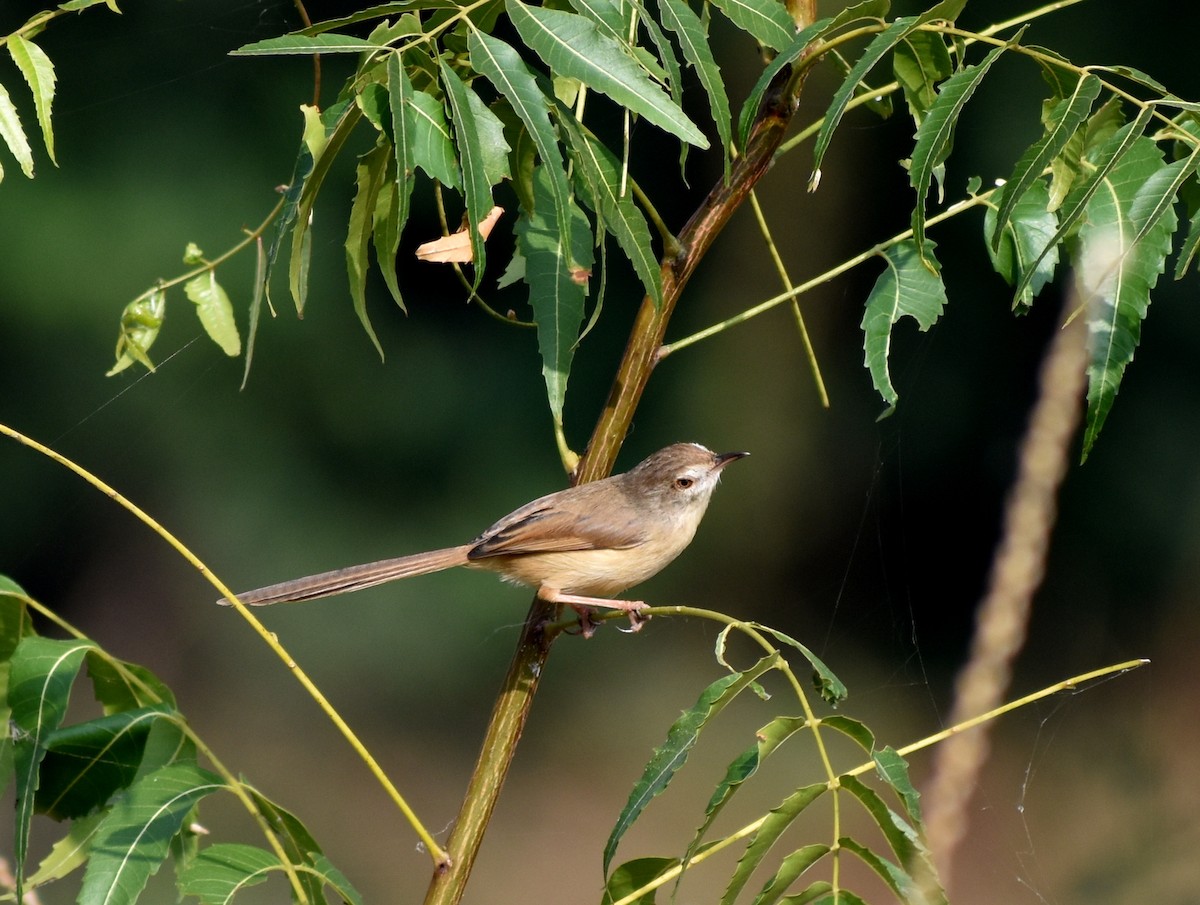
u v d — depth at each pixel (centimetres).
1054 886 1050
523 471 1630
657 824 1348
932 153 363
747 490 1636
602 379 1659
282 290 1555
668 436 1673
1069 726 1338
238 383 1577
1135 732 1303
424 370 1631
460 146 342
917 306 423
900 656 1548
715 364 1667
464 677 1555
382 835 1355
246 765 1441
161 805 353
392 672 1555
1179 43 1523
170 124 1518
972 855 1102
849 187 1614
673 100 356
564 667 1588
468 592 1594
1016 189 363
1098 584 1561
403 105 342
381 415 1619
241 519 1585
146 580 1581
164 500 1588
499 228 1570
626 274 1664
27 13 1415
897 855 336
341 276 1588
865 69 362
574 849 1362
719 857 1233
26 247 1477
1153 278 382
